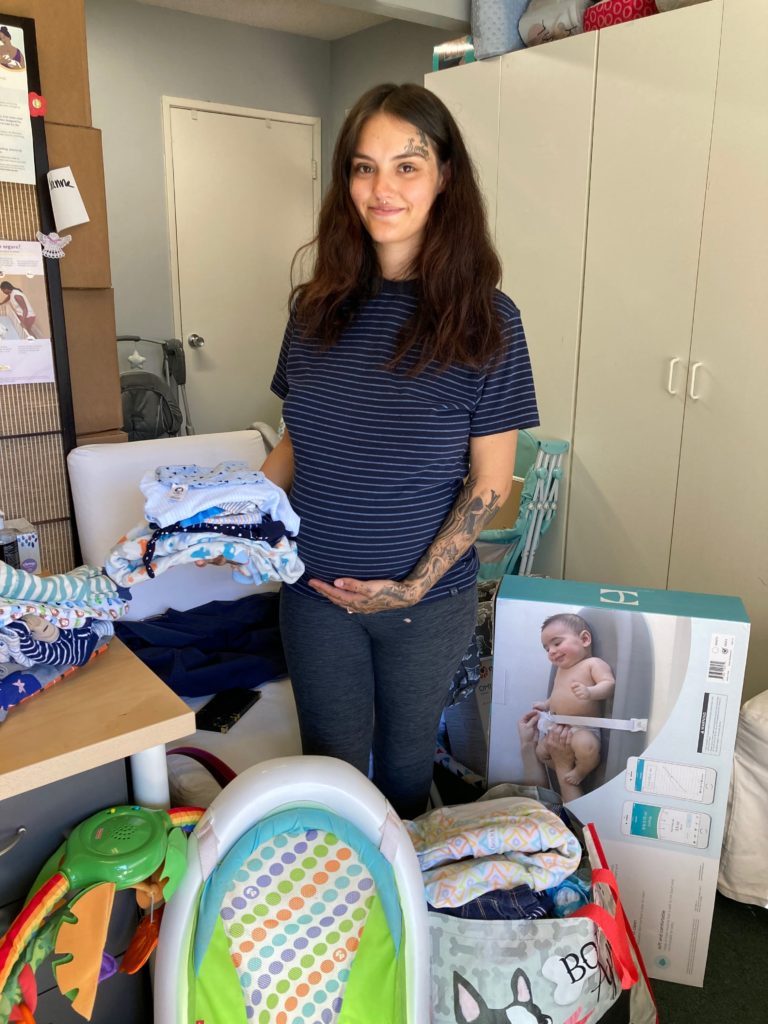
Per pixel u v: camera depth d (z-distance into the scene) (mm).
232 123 4203
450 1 2879
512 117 2729
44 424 1746
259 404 4656
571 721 1511
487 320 1221
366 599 1216
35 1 1661
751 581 2348
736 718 1411
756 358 2225
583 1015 1243
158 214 4066
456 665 1373
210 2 3762
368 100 1205
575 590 1539
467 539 1269
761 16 2055
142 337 4141
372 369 1227
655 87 2312
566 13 2545
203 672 1678
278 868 1146
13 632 1069
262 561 1150
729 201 2205
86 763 1016
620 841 1540
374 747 1465
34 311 1686
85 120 1792
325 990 1138
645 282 2453
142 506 1740
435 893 1263
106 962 1099
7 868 1057
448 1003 1227
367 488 1222
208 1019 1107
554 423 2811
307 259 1622
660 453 2512
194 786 1382
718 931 1726
